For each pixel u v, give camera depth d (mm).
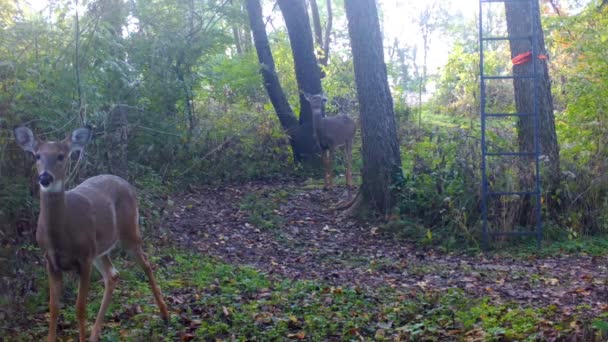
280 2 17594
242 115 18062
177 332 6695
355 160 18109
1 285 7117
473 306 7355
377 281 9016
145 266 7066
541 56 11453
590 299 7703
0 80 8773
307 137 17422
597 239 11094
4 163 8156
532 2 11891
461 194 11633
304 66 17516
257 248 10883
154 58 13938
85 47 10352
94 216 6305
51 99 9016
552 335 6152
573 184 11555
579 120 12844
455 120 20047
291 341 6488
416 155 13648
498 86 21047
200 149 15625
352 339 6527
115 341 6379
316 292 8141
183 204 12914
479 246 11062
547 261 10078
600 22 14203
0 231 7629
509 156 11867
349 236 11867
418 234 11633
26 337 6438
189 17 15461
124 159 10312
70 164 8844
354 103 21516
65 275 7707
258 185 15531
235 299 7777
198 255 9945
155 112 13273
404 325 6883
